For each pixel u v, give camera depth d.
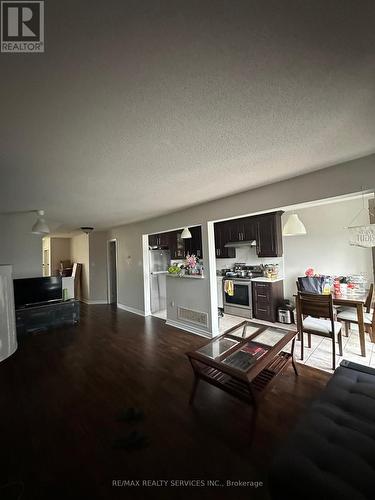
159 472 1.39
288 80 1.07
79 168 1.98
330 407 1.36
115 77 1.00
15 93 1.06
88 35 0.81
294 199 2.47
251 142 1.67
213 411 1.93
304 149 1.81
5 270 3.14
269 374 1.99
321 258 4.04
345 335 3.35
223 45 0.88
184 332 3.92
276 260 4.61
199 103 1.21
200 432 1.70
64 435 1.70
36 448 1.59
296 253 4.33
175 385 2.33
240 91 1.13
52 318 4.30
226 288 4.78
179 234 6.20
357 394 1.47
